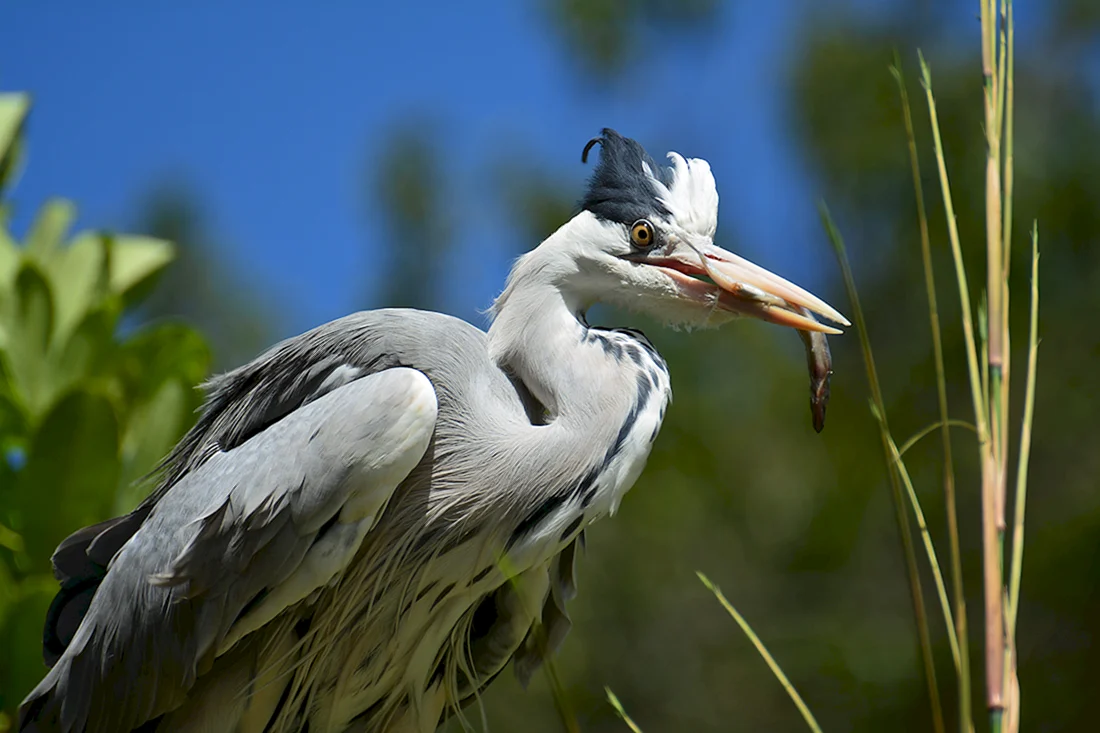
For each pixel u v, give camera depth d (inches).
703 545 603.8
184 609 220.5
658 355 243.3
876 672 544.1
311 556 217.0
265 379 246.1
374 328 239.3
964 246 576.7
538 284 246.2
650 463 614.5
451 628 244.5
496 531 230.4
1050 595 517.3
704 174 254.4
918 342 584.4
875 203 623.2
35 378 312.7
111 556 246.7
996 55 144.6
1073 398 552.4
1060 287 574.6
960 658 127.6
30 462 290.7
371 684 245.1
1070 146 597.3
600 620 593.6
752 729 572.4
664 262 246.7
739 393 627.5
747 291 241.6
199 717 231.8
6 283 320.2
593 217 249.9
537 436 230.4
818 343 239.9
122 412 312.0
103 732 231.1
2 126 337.7
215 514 219.0
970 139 595.2
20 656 283.4
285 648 234.1
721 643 587.2
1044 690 507.8
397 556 234.1
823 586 586.9
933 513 546.3
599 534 608.1
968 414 558.3
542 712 572.1
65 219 341.7
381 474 215.6
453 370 235.1
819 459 602.9
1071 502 537.3
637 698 581.0
